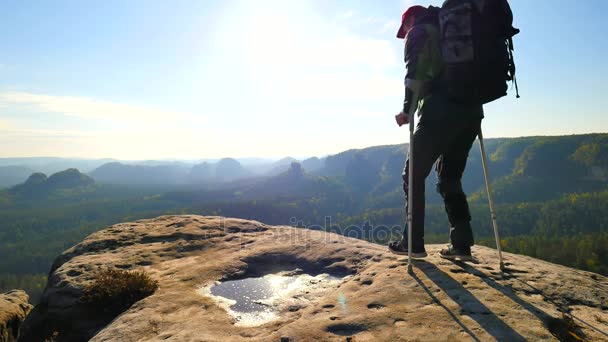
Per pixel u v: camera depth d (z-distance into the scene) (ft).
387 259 15.08
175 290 15.33
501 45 11.55
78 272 18.30
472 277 12.31
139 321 12.23
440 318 9.62
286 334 9.69
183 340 10.66
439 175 13.98
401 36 13.58
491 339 8.53
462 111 11.94
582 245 419.95
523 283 11.97
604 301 10.82
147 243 23.30
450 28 11.42
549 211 581.53
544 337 8.53
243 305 13.75
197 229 25.72
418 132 12.64
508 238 479.82
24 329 17.06
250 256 19.75
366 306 10.71
